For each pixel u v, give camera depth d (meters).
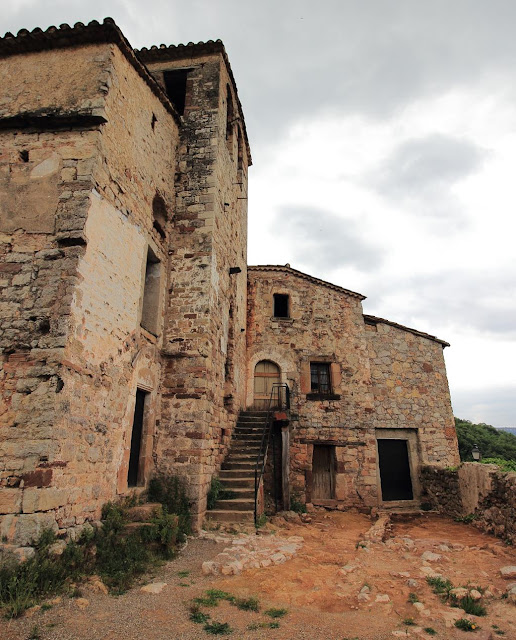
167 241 8.77
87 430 5.40
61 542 4.54
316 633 3.42
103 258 6.00
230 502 7.74
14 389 4.88
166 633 3.36
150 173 7.95
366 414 12.70
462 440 24.16
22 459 4.60
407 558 5.82
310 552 6.08
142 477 7.09
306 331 13.36
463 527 8.86
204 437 7.63
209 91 10.10
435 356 13.85
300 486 11.80
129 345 6.68
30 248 5.50
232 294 10.90
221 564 5.03
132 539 5.36
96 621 3.53
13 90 6.38
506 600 4.16
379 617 3.78
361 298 13.89
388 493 12.53
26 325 5.16
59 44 6.59
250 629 3.46
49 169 5.82
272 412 10.99
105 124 6.18
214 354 8.69
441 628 3.56
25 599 3.72
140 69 7.43
